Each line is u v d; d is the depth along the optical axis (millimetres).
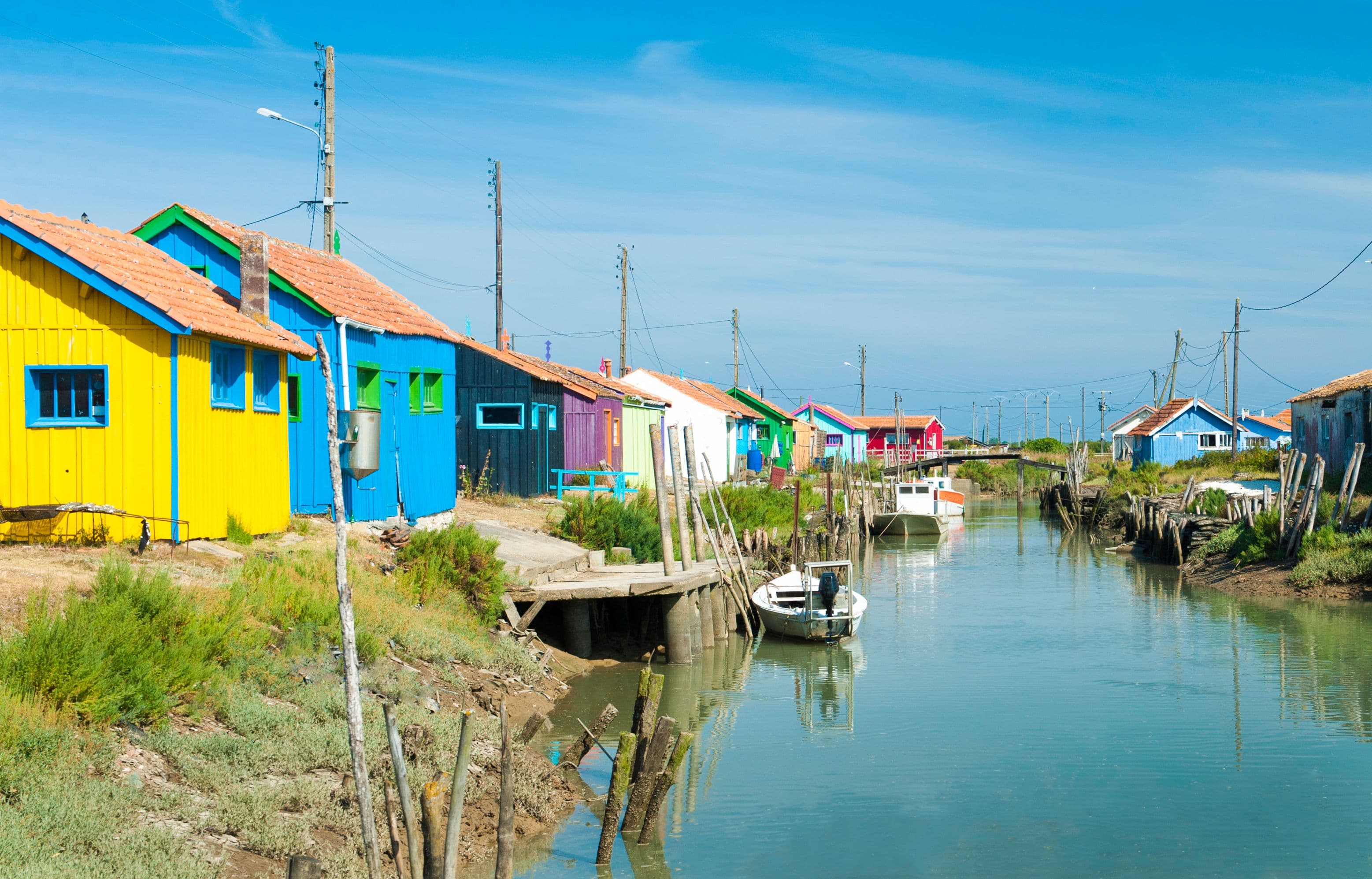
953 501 59344
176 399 15555
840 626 23828
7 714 9023
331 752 10992
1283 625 24797
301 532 19000
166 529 15539
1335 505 32781
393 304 23750
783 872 11352
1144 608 28109
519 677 17219
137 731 10203
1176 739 16078
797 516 31281
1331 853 11953
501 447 31812
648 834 11805
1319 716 17203
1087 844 12203
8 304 15719
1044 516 64688
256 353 18406
